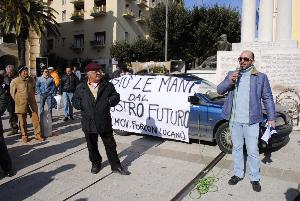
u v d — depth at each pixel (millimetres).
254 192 5188
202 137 7688
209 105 7586
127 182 5539
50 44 50969
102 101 5598
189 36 38344
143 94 8469
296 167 6527
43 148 7598
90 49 46219
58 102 12664
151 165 6418
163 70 19672
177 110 7973
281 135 7215
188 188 5297
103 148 7547
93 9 44938
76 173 5949
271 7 13672
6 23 26938
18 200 4855
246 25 14094
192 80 8406
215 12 37156
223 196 5020
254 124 5152
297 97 10828
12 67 8977
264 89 5117
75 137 8680
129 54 40062
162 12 38156
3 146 5715
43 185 5410
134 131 8594
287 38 13070
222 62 12055
